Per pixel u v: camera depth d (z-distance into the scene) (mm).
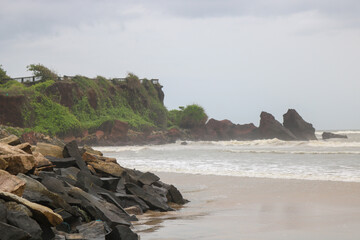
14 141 14422
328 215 12906
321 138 127125
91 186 13531
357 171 26844
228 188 20469
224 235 10203
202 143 92625
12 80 96812
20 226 7723
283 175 24922
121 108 109688
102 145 85938
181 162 37906
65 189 10867
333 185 20078
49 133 83438
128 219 11945
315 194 17562
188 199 17562
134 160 41500
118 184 15250
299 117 115875
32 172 11703
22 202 8414
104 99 107125
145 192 14898
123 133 90750
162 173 28312
